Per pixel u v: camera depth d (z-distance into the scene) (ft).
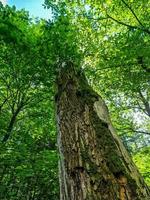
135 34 29.94
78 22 35.45
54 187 31.40
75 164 6.27
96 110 8.07
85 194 5.44
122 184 5.38
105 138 6.79
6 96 30.66
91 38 34.68
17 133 29.91
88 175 5.79
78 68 11.20
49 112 32.32
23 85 27.25
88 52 31.63
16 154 22.93
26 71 25.57
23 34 23.91
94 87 37.24
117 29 38.34
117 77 35.76
